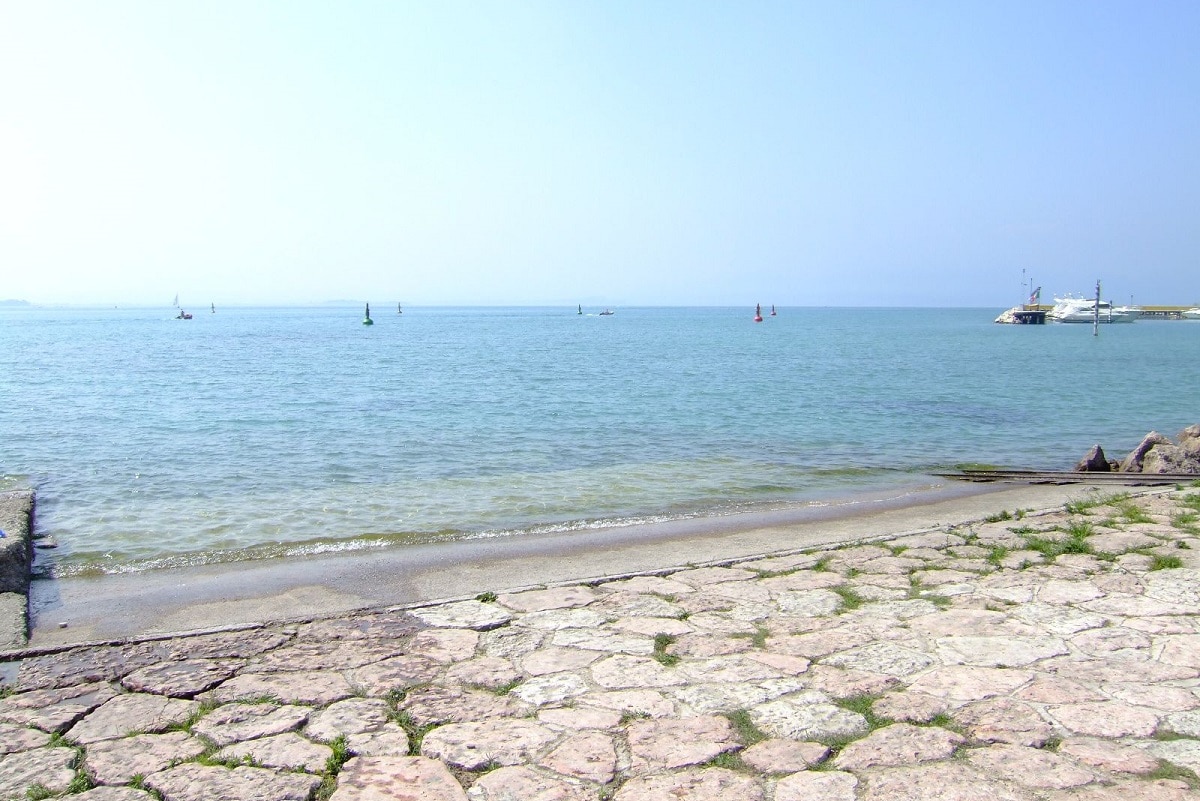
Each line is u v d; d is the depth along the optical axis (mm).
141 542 10195
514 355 53250
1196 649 5496
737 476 15055
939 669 5262
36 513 11719
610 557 9266
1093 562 7742
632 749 4266
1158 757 4039
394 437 18969
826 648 5719
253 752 4289
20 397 26781
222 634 6246
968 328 123500
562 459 16531
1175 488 11734
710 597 7055
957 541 8797
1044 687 4926
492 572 8656
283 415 22609
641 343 72562
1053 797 3699
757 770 4020
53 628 7027
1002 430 21875
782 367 43562
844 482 14672
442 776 4016
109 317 197250
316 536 10500
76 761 4203
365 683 5238
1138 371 43156
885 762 4062
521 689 5105
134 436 18766
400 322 152625
